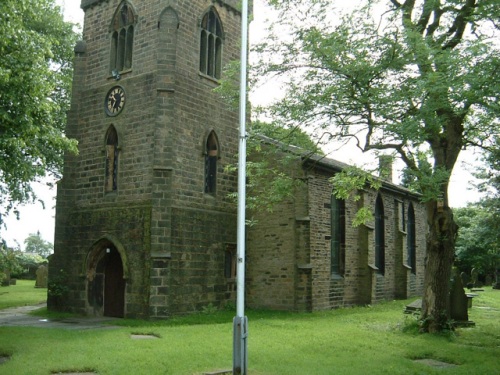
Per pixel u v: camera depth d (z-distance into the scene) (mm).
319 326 21203
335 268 30969
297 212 27516
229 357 14336
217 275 26172
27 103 17281
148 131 24578
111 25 27234
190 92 25609
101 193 25984
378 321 23391
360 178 18141
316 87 17922
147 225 23656
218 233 26484
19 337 17562
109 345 16047
